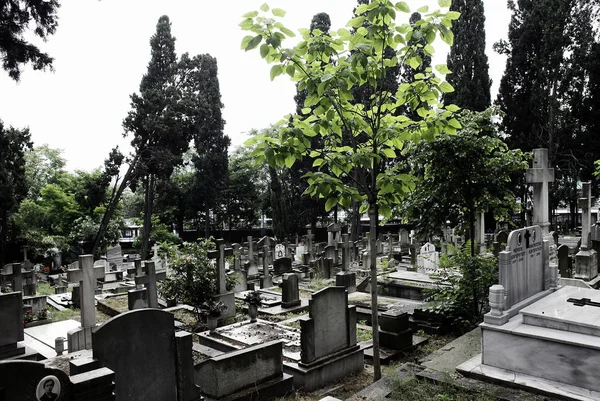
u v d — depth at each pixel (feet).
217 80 147.64
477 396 20.21
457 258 35.40
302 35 21.98
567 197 106.93
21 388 15.79
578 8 108.27
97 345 19.34
